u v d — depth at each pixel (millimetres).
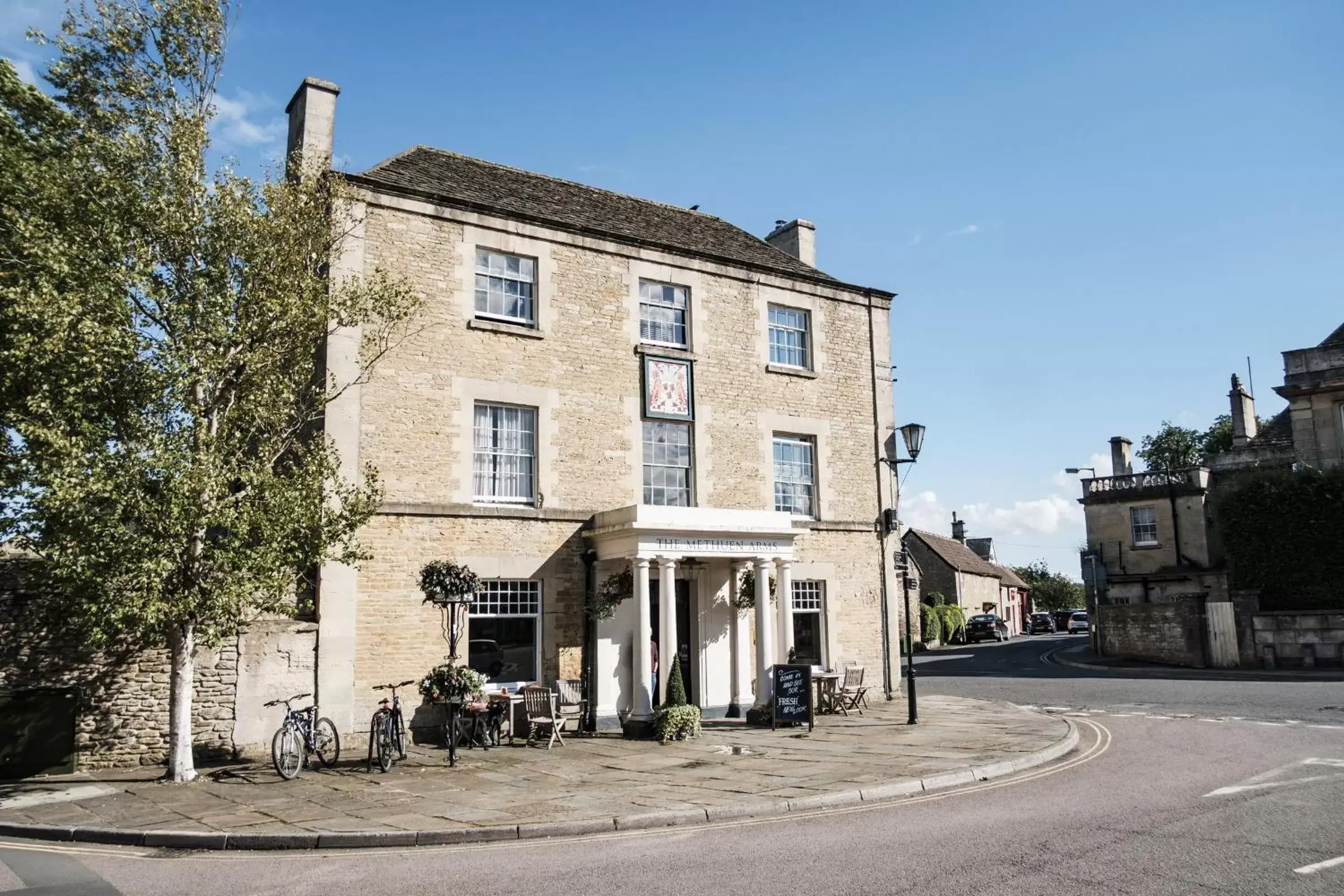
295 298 12477
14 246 12195
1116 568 41312
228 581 11719
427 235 16125
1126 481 42188
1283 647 25797
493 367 16422
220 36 13305
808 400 20391
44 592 12805
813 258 23234
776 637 18578
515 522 16172
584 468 17109
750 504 19109
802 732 15539
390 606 14805
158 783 11703
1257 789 9773
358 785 11336
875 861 7285
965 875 6789
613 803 9812
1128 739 13992
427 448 15531
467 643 15430
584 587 16766
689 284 19109
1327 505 26250
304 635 14156
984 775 11195
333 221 13805
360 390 15062
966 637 52875
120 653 13125
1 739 12109
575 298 17562
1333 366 32188
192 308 12516
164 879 7512
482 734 14578
